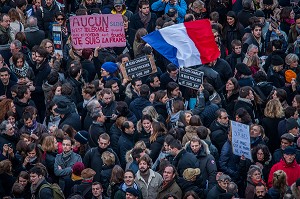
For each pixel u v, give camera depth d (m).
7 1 43.44
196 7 43.47
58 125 35.25
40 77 37.75
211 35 38.00
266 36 41.81
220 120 34.47
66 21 43.22
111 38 39.38
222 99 37.12
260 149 33.41
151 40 38.12
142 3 42.03
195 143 32.50
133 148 32.75
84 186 31.95
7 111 35.31
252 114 35.94
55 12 42.19
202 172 32.50
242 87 36.03
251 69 38.97
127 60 38.25
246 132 33.03
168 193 31.16
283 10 43.41
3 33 39.50
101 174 32.44
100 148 32.81
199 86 36.47
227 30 42.38
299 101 35.88
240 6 44.06
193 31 38.00
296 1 45.09
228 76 38.62
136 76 37.81
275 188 32.16
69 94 35.78
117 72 38.25
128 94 36.84
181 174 32.34
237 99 36.38
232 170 33.34
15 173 33.09
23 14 41.84
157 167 32.75
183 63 37.78
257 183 31.84
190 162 32.25
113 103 35.19
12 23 39.94
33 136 34.25
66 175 32.78
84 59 39.06
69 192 32.50
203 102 35.62
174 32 38.03
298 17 42.03
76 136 33.81
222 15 44.09
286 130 34.72
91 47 39.22
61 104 35.12
